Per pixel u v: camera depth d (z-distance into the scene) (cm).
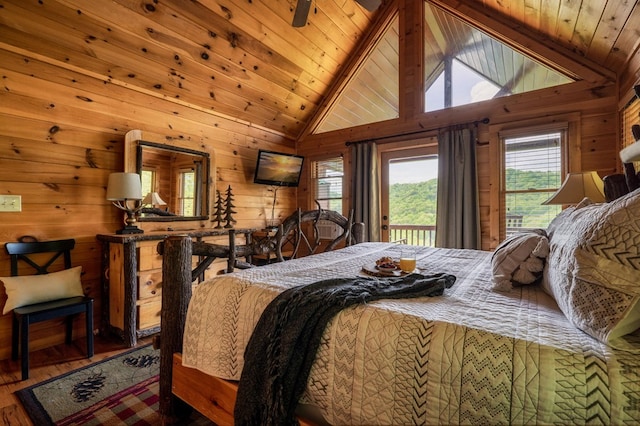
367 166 412
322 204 471
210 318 128
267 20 323
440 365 80
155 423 156
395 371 85
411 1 390
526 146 322
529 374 72
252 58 345
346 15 371
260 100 398
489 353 77
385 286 121
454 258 210
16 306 209
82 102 264
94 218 275
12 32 218
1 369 209
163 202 319
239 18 304
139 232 284
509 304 110
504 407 72
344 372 93
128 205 283
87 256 271
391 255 219
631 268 75
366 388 89
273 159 421
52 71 245
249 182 425
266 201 449
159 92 313
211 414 127
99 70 267
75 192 263
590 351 72
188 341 133
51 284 224
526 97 322
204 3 276
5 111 226
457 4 351
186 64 308
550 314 98
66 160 257
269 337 104
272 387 97
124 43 263
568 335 81
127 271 251
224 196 390
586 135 294
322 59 400
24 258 231
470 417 75
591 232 88
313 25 356
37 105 240
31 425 154
